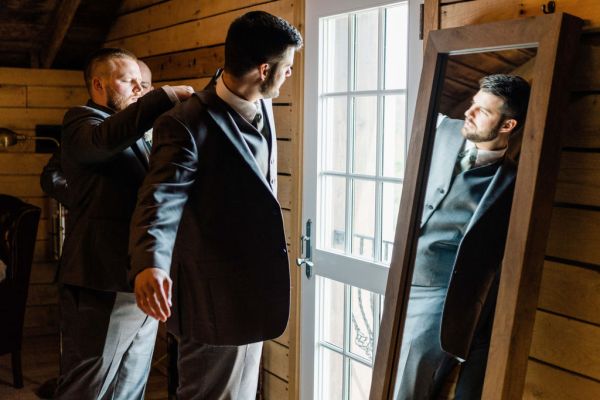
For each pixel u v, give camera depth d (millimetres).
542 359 2354
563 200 2275
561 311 2293
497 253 2275
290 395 3613
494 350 2225
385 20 2990
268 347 3787
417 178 2531
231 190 2328
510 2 2406
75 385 2957
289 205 3566
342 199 3268
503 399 2209
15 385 4418
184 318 2436
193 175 2273
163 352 4676
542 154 2150
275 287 2389
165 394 4340
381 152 3041
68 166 2881
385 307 2611
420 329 2504
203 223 2338
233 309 2359
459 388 2369
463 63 2430
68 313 2932
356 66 3146
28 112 5406
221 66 3979
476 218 2344
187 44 4316
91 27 5297
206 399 2521
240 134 2326
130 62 2967
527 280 2193
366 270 3105
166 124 2258
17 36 5395
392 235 3029
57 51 5324
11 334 4336
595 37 2180
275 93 2373
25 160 5438
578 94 2225
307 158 3422
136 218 2166
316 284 3414
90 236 2867
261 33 2264
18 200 4508
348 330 3281
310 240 3432
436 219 2473
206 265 2354
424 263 2504
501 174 2281
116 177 2861
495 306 2262
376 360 2633
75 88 5484
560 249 2287
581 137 2219
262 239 2363
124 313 2945
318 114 3326
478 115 2361
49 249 5457
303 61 3412
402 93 2922
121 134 2502
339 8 3162
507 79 2277
